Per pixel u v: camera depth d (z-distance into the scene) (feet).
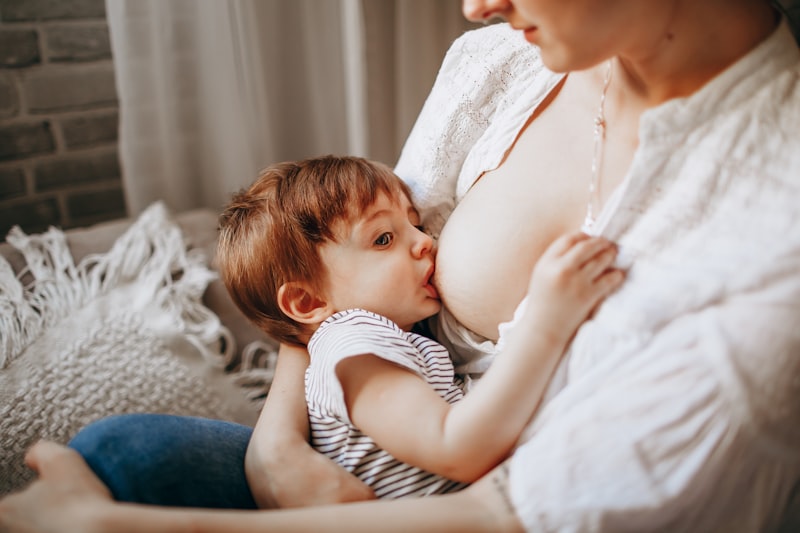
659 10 1.72
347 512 1.77
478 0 1.77
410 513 1.76
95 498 1.78
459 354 2.61
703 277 1.68
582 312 1.89
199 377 3.90
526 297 2.15
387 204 2.68
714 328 1.61
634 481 1.65
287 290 2.74
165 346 3.91
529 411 1.93
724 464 1.65
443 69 2.88
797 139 1.68
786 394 1.60
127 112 5.41
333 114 6.46
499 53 2.70
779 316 1.57
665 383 1.65
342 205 2.64
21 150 5.57
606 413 1.69
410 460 2.10
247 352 4.31
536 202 2.21
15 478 3.09
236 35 5.62
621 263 1.90
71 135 5.78
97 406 3.48
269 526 1.71
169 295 4.18
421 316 2.64
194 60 5.57
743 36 1.79
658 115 1.81
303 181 2.76
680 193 1.81
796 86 1.74
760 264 1.61
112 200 6.16
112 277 4.13
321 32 6.12
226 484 2.20
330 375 2.26
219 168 5.86
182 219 4.84
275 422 2.38
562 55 1.74
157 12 5.30
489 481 1.83
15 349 3.53
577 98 2.26
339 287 2.67
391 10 6.24
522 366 1.90
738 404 1.59
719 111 1.79
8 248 4.11
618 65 2.02
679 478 1.65
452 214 2.58
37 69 5.48
